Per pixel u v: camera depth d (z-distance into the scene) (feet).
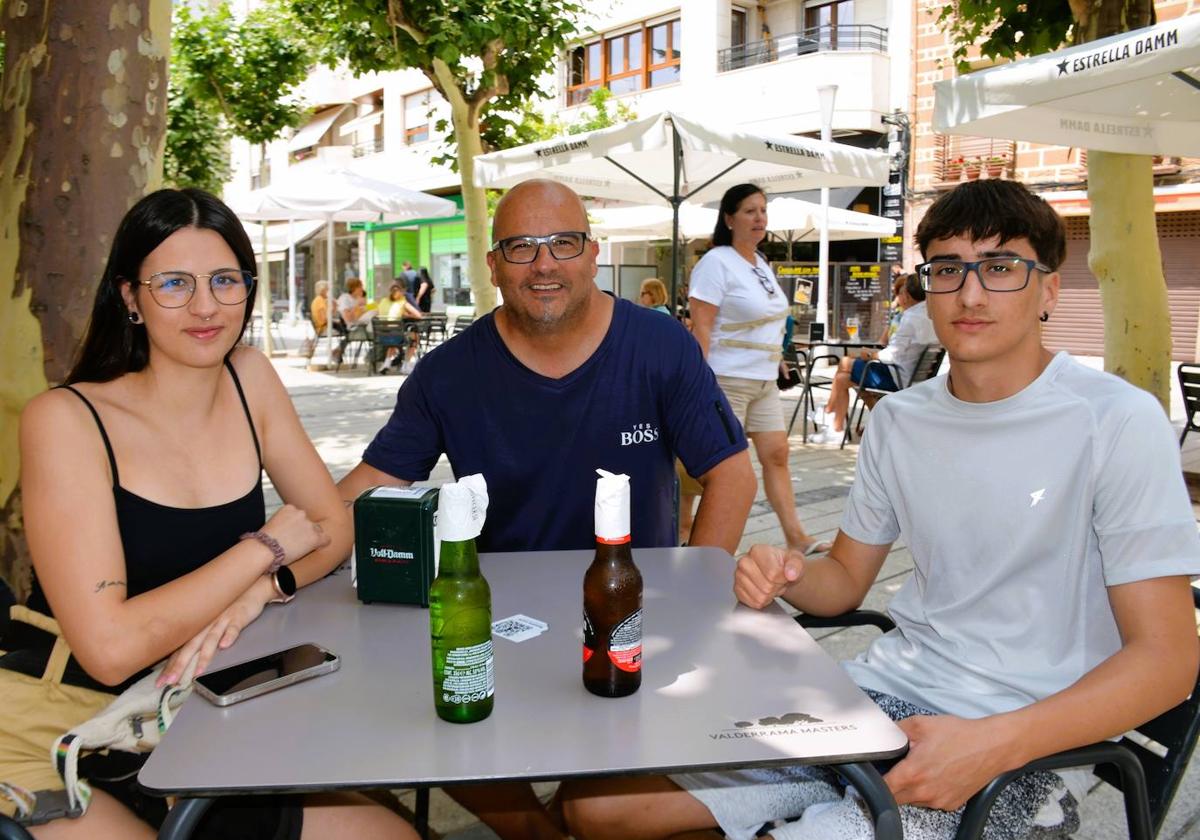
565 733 4.00
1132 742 5.31
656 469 8.15
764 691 4.42
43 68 8.86
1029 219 5.24
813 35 57.21
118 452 5.74
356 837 5.27
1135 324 19.11
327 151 92.22
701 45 59.47
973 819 4.50
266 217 47.01
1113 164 18.76
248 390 6.72
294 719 4.17
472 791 6.95
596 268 7.87
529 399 7.82
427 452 8.23
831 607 6.44
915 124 53.31
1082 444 5.16
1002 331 5.33
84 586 5.25
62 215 8.96
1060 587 5.28
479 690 4.10
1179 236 47.98
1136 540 4.89
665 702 4.30
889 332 28.73
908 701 5.59
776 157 19.22
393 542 5.63
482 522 4.22
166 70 9.55
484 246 31.32
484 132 32.73
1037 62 13.03
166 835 3.68
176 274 5.76
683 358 7.99
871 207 55.52
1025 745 4.52
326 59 31.89
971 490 5.52
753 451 26.03
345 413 32.40
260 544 5.68
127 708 5.01
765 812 5.33
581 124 50.72
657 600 5.73
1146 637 4.81
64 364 9.11
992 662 5.42
